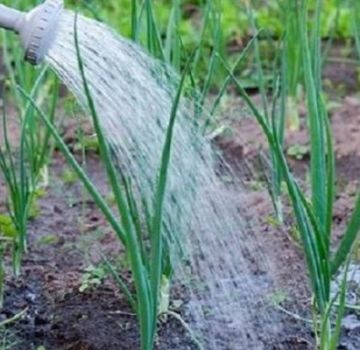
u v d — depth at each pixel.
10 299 3.90
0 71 6.09
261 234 4.24
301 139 5.37
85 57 3.18
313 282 3.38
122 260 4.09
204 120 3.77
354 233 3.41
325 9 6.85
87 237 4.36
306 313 3.73
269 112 5.42
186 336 3.62
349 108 5.81
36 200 4.72
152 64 3.38
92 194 3.08
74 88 3.15
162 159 2.91
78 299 3.87
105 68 3.19
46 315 3.79
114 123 3.15
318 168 3.55
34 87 4.10
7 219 4.07
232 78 3.30
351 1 5.38
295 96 5.45
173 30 4.34
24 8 5.48
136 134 3.19
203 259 3.57
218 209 3.53
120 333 3.65
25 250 4.25
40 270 4.12
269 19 6.68
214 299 3.69
